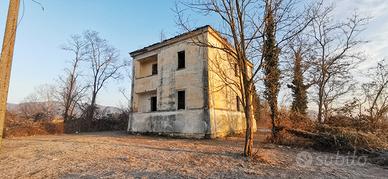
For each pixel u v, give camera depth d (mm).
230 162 6590
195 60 14883
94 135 17375
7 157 7547
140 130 17625
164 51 17078
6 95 6625
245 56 7527
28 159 7207
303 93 15406
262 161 6688
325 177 5203
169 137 14773
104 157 7375
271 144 10570
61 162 6684
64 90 30141
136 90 18922
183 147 9680
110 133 19984
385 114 13070
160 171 5594
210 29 14633
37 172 5586
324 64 15039
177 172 5492
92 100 29922
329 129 10367
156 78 17266
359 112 12820
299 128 11312
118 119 28297
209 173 5414
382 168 6332
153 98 18438
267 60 8469
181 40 16016
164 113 16000
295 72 11391
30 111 30344
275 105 11438
